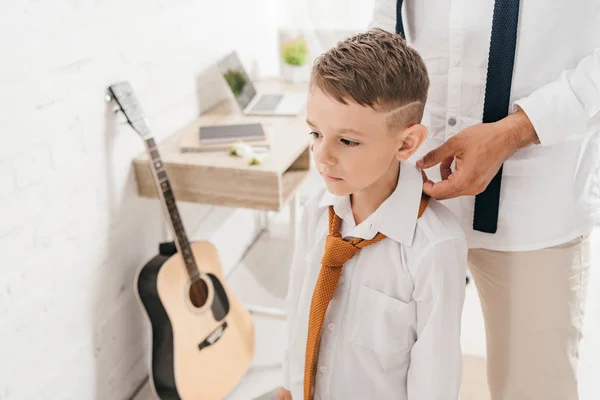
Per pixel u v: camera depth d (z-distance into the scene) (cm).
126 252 176
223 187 175
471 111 106
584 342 201
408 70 77
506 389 114
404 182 89
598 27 92
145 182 176
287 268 252
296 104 226
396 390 97
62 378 154
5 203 128
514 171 101
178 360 165
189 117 210
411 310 91
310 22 228
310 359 97
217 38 225
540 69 97
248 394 184
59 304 149
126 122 169
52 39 136
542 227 103
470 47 102
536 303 107
